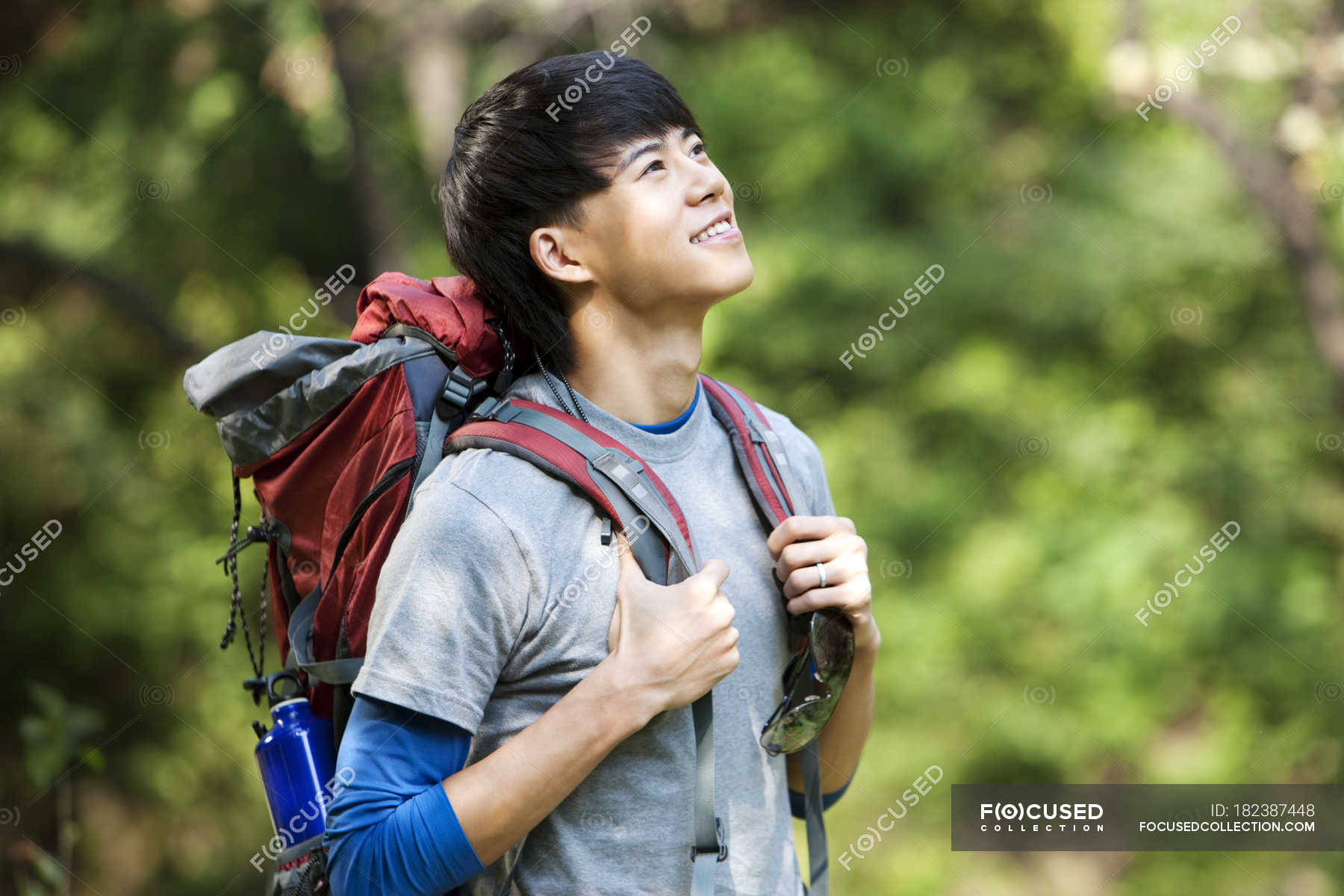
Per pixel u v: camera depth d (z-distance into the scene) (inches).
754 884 94.5
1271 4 455.2
